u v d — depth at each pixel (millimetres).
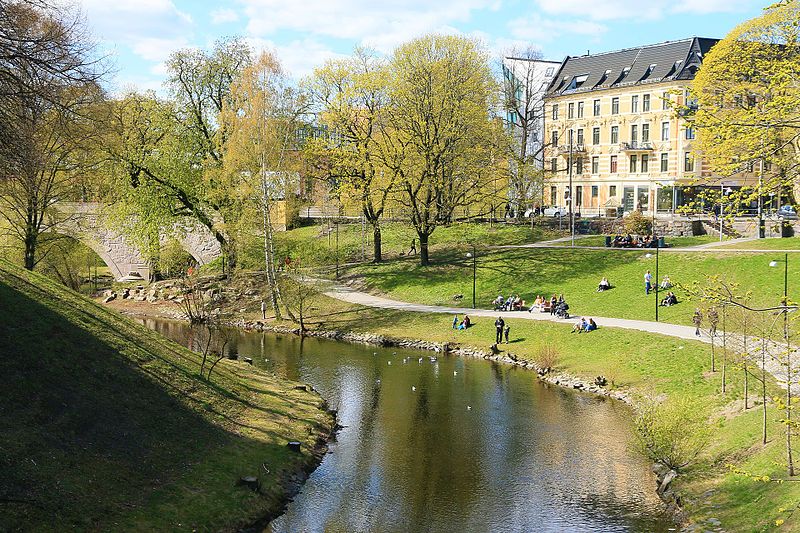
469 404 43500
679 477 30828
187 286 76750
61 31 30359
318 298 73375
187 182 72188
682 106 19766
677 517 27859
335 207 87812
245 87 66188
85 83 31391
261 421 36469
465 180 74812
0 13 27297
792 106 18031
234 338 63500
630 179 99125
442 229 90250
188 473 28828
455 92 72938
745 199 18234
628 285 63719
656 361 46562
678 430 32312
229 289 76562
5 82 27625
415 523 28000
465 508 29344
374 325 64688
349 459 34562
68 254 69000
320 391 46312
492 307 65562
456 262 77250
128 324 41438
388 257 85188
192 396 35750
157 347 39969
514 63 100750
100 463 27000
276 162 67312
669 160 94625
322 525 27734
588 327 54156
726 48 48406
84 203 73688
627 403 43000
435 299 69812
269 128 66125
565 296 64688
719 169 19203
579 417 40750
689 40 95812
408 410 42312
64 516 23250
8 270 39062
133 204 69250
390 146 73875
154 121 71188
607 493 30672
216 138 72125
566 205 106688
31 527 22000
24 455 25266
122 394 32344
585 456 34938
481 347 56375
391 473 32906
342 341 62312
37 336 32812
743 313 37562
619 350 49781
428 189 74250
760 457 29516
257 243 72312
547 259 72875
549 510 29047
